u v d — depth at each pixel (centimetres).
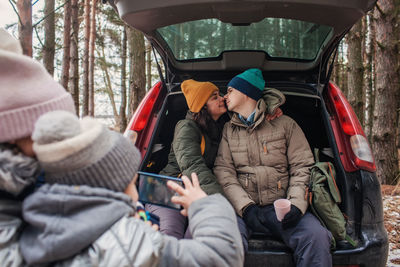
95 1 928
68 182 78
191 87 224
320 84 271
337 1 166
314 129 271
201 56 283
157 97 269
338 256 165
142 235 80
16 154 77
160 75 273
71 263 75
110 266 75
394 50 559
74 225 74
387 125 569
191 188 106
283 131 212
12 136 76
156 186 134
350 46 740
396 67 562
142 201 136
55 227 73
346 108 218
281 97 215
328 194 179
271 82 278
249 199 193
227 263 87
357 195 185
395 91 566
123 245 77
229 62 281
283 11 180
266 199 199
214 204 98
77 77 760
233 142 215
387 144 570
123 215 81
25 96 77
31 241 75
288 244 170
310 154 206
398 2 543
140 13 185
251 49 279
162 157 272
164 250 84
